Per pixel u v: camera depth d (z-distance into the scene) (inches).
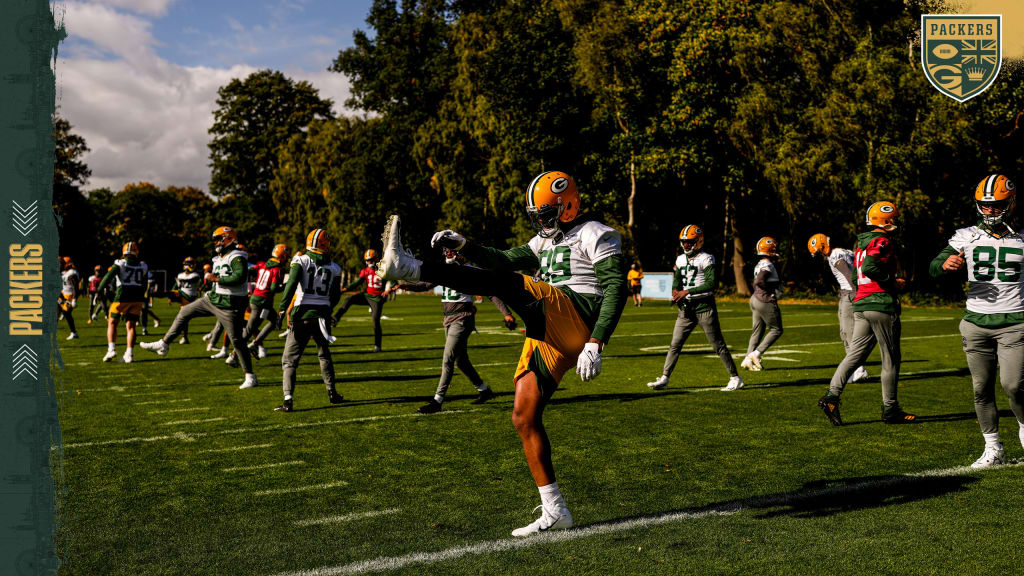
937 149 965.8
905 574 128.8
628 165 1282.0
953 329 633.6
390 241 139.1
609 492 180.7
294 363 301.3
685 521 158.1
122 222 3516.2
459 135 1549.0
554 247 162.1
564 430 252.2
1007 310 194.4
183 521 162.6
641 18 1187.3
